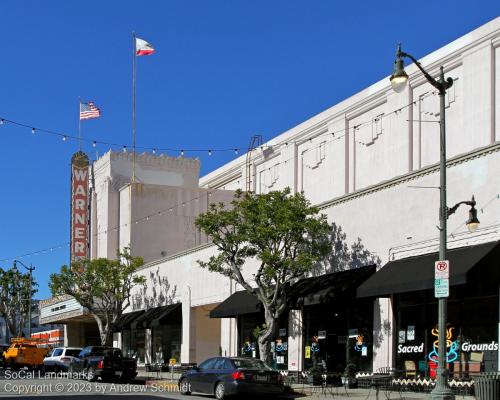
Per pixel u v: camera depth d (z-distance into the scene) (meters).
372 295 22.11
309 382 25.61
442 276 16.38
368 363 24.22
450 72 29.64
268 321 25.06
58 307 59.50
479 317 20.00
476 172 20.38
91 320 60.97
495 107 27.16
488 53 27.44
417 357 22.19
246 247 26.11
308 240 26.30
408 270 21.38
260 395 21.97
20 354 44.25
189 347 38.75
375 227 24.52
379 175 32.97
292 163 39.88
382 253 24.02
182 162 55.19
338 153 35.88
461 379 19.94
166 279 42.97
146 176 53.72
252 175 44.72
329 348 26.55
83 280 44.22
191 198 50.22
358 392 22.53
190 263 39.66
